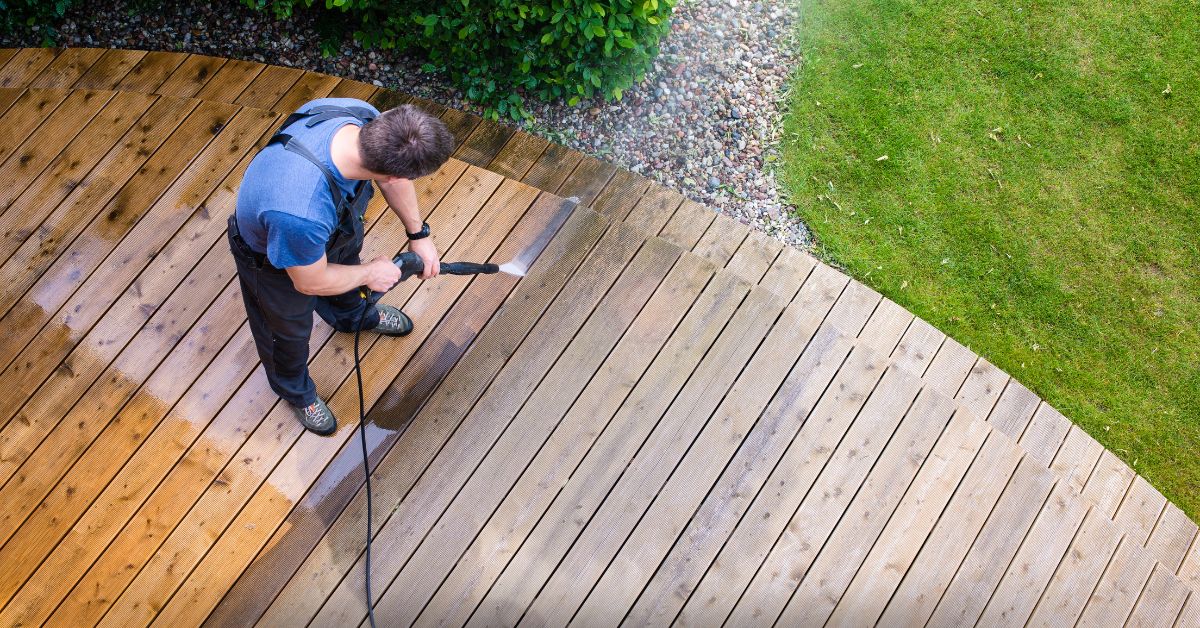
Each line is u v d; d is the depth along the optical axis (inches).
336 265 84.1
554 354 121.9
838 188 161.8
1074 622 113.0
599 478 115.3
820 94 169.0
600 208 146.6
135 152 133.1
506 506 113.4
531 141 151.5
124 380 118.3
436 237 129.7
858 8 175.3
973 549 114.2
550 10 144.8
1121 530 116.6
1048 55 171.2
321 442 116.3
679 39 170.9
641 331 123.3
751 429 118.3
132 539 110.0
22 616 105.8
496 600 109.2
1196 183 161.9
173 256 125.9
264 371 119.7
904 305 153.3
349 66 161.3
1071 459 134.1
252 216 74.6
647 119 164.1
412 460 115.6
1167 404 148.2
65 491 112.0
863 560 112.8
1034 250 157.4
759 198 160.4
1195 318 153.3
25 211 128.4
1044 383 148.9
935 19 174.4
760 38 173.2
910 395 120.6
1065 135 165.6
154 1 161.6
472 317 124.0
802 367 121.5
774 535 113.2
